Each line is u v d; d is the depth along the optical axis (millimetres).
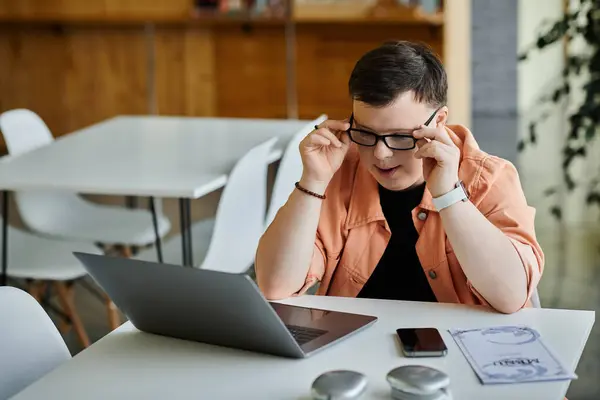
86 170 3512
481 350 1739
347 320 1899
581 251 5195
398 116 1906
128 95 7402
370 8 6559
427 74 1927
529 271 1967
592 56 4539
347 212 2207
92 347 1842
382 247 2176
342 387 1501
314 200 2080
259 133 4258
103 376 1705
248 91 7172
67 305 3896
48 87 7500
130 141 4133
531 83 9352
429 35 6500
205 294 1689
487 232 1944
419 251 2141
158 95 7355
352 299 2070
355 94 1927
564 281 4715
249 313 1675
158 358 1776
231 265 3377
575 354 1728
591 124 4590
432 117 1956
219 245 3242
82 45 7371
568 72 4773
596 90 4508
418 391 1485
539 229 5660
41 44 7434
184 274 1672
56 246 3820
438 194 1946
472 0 9234
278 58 7023
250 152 3242
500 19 9227
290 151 3404
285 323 1892
